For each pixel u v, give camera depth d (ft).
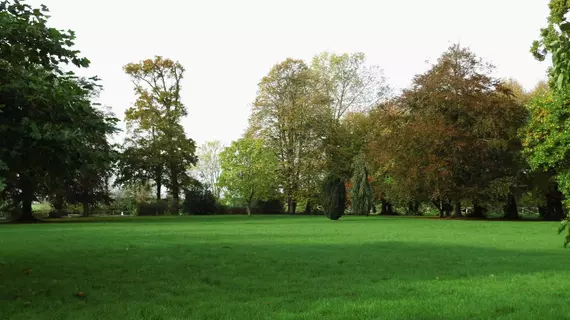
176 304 21.98
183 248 45.37
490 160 132.26
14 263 35.42
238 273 30.78
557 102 82.07
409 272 30.94
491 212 209.05
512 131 126.21
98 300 23.00
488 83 130.72
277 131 171.53
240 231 73.10
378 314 19.20
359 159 134.72
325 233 67.62
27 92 24.40
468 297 22.58
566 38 14.40
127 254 40.68
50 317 19.65
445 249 44.98
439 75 131.85
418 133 123.95
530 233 67.46
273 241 54.03
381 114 142.51
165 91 173.37
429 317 18.62
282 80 170.81
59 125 25.54
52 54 27.58
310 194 165.99
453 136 124.16
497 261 35.94
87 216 164.25
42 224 109.19
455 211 137.28
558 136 87.45
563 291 23.98
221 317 19.26
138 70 173.27
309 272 31.04
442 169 122.31
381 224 95.45
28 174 28.89
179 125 174.60
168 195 185.68
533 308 20.20
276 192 176.35
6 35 25.68
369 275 29.71
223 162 160.76
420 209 190.80
